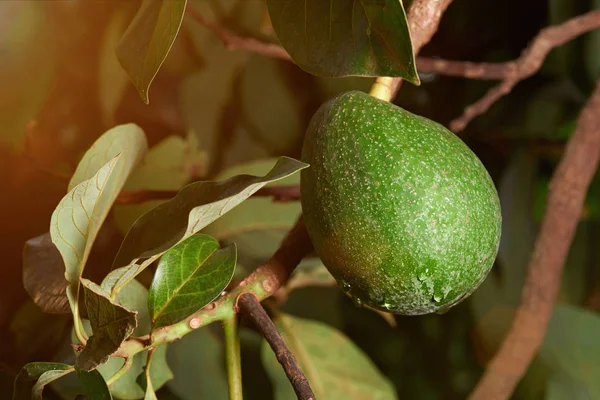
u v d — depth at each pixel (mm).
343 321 927
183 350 768
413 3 620
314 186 563
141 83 566
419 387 941
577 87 844
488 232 564
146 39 585
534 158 884
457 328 910
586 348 815
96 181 540
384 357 947
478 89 900
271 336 541
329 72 558
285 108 878
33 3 824
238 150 879
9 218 825
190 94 871
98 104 866
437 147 562
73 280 557
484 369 896
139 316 620
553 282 766
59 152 858
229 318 559
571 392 804
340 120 567
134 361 615
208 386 765
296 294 881
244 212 777
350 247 554
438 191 552
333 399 726
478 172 568
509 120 895
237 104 877
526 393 827
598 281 890
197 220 535
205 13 866
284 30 564
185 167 804
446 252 552
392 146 557
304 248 577
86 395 544
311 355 736
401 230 548
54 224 545
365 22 545
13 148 823
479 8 878
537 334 759
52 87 848
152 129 903
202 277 564
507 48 892
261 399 819
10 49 818
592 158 768
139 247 578
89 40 856
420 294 557
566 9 822
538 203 893
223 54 871
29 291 601
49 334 746
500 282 864
